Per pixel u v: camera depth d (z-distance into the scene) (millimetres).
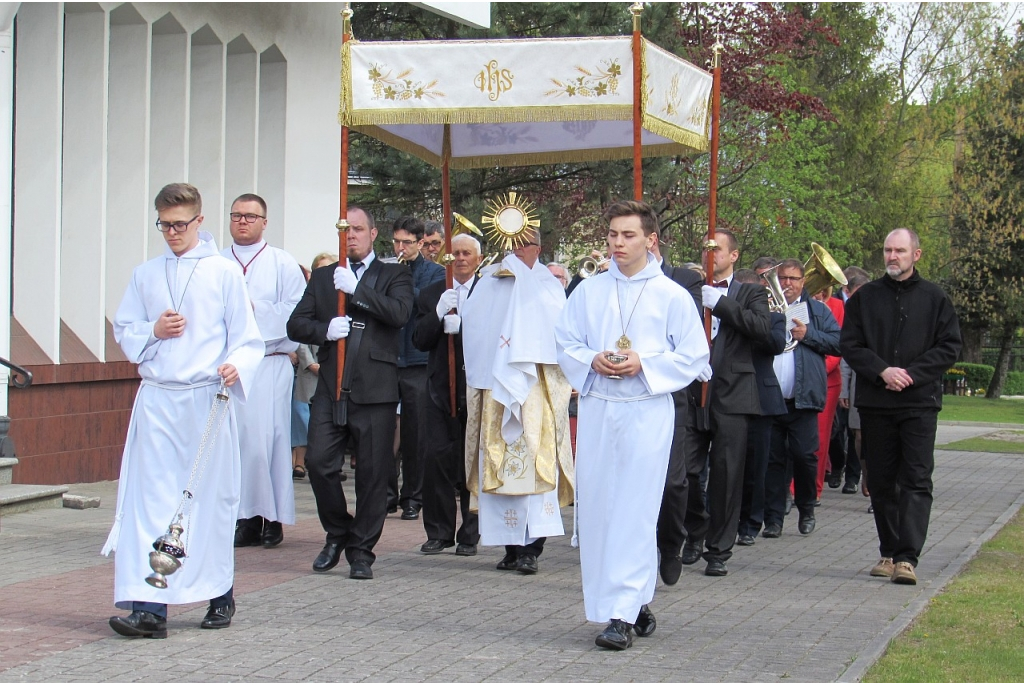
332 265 7941
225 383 6000
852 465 12805
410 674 5348
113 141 12438
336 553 7797
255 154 13859
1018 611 6875
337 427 7641
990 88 38781
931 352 7797
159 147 12953
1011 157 38312
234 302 6148
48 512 9875
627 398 5977
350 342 7641
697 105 7984
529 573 7957
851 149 41219
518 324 7883
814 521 10195
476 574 7898
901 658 5734
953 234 40281
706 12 23031
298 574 7719
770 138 28188
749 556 8867
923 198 42656
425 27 18375
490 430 7984
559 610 6809
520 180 17906
